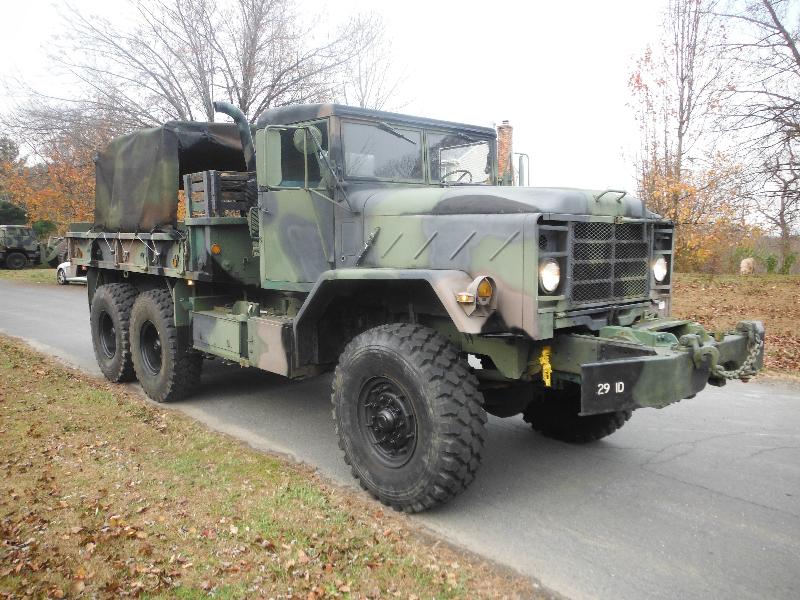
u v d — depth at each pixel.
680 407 5.95
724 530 3.52
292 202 4.70
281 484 3.98
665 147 14.64
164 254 5.97
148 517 3.44
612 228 3.76
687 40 14.18
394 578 2.96
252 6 14.61
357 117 4.50
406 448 3.68
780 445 4.89
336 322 4.68
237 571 2.94
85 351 8.47
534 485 4.13
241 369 7.36
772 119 11.29
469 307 3.34
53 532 3.25
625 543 3.38
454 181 5.09
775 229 13.79
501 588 2.94
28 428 4.86
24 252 27.84
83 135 16.33
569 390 4.63
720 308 11.23
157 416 5.44
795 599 2.87
